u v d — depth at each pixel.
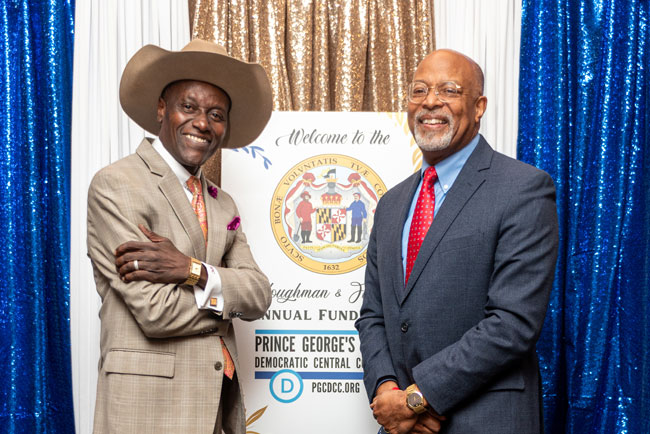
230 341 1.96
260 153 2.47
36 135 2.66
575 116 2.76
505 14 2.80
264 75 2.13
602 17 2.73
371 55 2.85
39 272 2.59
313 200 2.46
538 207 1.76
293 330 2.42
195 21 2.80
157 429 1.74
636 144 2.65
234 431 1.94
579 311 2.65
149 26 2.76
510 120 2.78
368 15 2.85
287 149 2.48
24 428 2.53
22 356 2.55
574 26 2.78
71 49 2.74
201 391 1.79
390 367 1.88
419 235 1.92
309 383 2.40
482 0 2.81
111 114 2.69
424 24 2.84
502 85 2.78
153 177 1.90
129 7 2.73
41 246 2.62
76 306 2.60
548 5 2.77
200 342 1.82
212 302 1.82
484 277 1.77
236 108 2.19
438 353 1.73
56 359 2.64
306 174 2.47
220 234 1.96
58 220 2.65
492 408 1.69
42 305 2.59
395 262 1.92
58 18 2.70
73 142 2.66
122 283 1.76
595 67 2.72
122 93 2.13
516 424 1.68
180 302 1.75
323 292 2.43
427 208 1.95
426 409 1.70
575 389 2.62
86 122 2.67
